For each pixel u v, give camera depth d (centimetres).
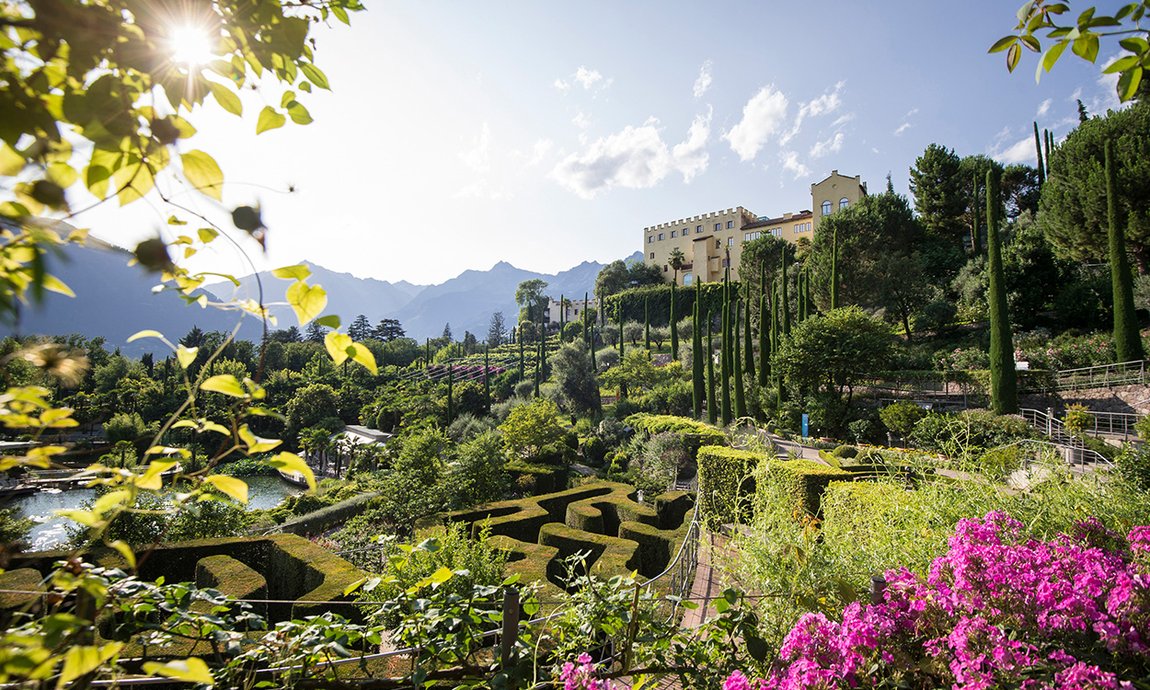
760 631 275
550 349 6675
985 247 3822
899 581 240
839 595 283
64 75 77
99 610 136
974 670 182
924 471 446
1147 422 1269
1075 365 2239
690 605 218
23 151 72
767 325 3122
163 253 80
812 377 2302
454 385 4647
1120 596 193
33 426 90
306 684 171
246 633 176
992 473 387
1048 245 2809
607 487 1343
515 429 2122
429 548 200
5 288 70
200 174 85
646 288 6341
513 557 780
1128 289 1934
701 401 3133
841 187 5331
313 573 697
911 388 2541
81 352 80
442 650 190
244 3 90
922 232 3994
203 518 969
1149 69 131
